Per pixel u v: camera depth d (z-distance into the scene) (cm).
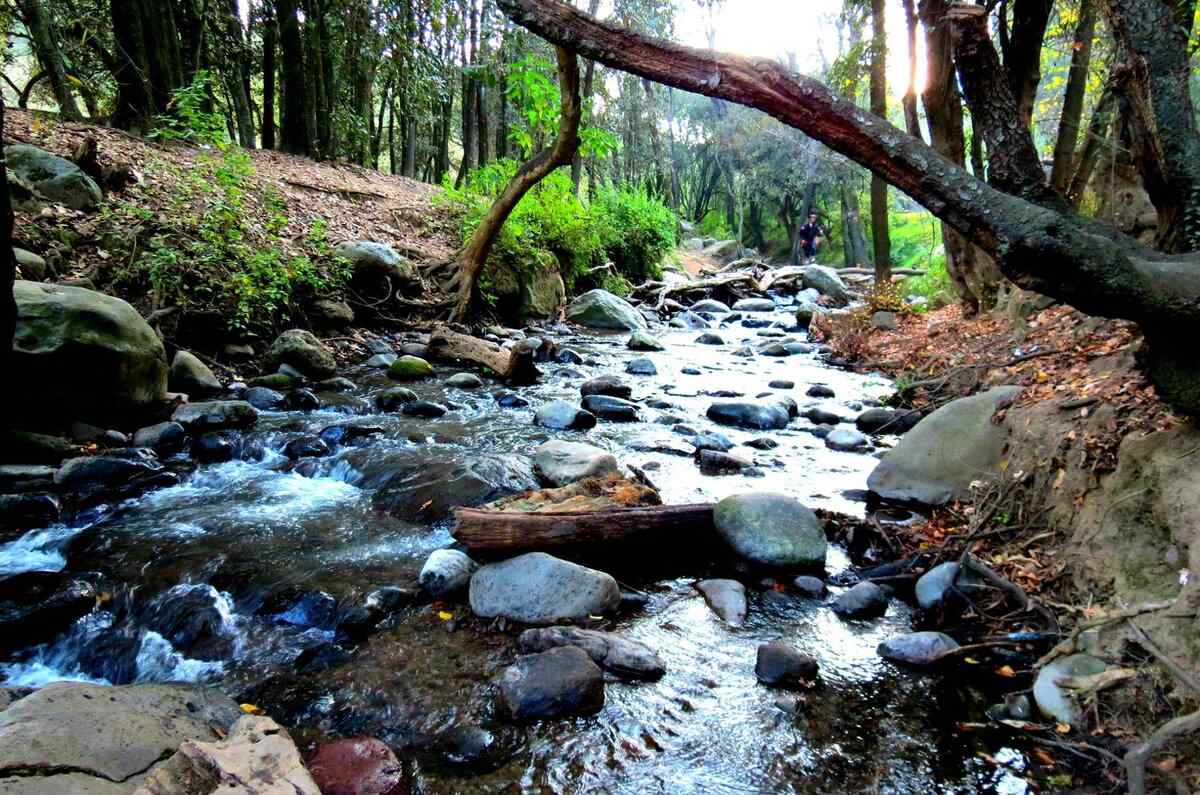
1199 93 647
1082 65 733
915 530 398
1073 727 237
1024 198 287
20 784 168
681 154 3662
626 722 250
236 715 240
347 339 827
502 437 561
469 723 247
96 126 895
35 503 390
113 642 297
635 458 531
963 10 275
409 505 424
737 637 308
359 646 293
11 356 438
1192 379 255
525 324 1134
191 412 534
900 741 242
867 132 264
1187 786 194
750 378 852
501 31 1494
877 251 1221
